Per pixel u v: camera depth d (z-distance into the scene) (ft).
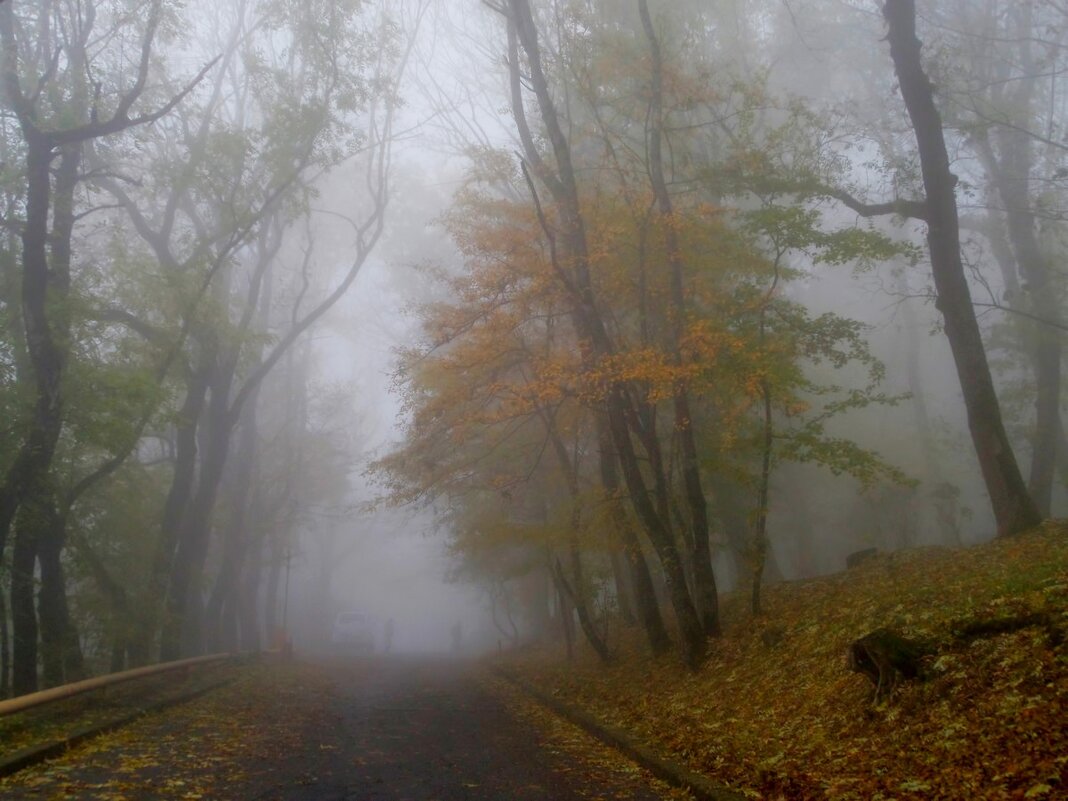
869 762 23.85
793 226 43.88
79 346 52.03
